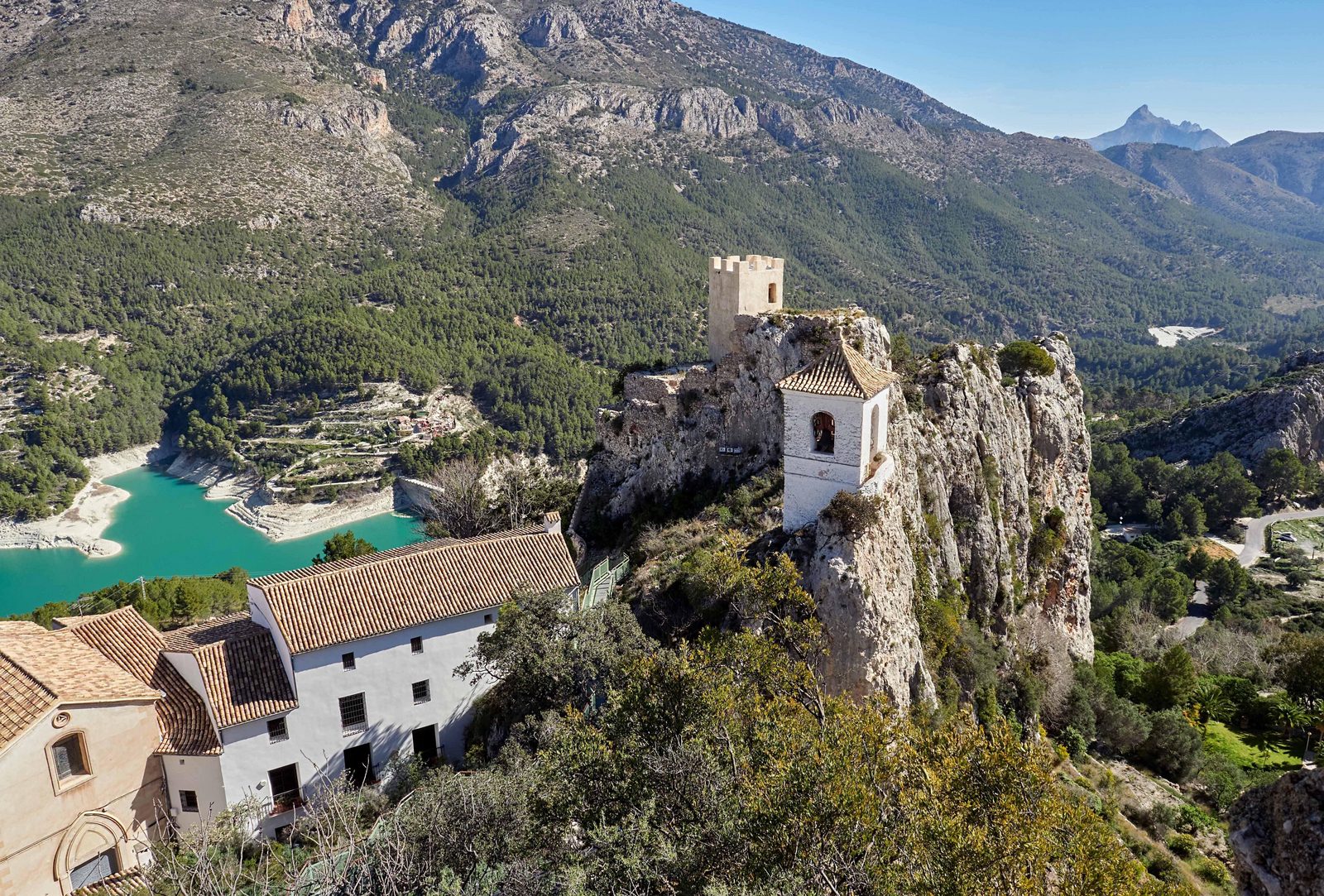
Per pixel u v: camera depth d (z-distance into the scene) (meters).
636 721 28.97
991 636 58.75
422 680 44.88
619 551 59.78
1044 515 77.31
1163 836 46.72
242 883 29.78
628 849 23.00
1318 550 156.12
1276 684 81.50
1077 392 87.00
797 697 32.94
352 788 40.41
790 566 39.59
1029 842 21.83
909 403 61.41
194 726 41.28
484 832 28.48
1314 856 14.21
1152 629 102.19
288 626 42.06
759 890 20.38
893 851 22.00
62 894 36.78
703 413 61.22
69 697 37.12
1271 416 188.00
